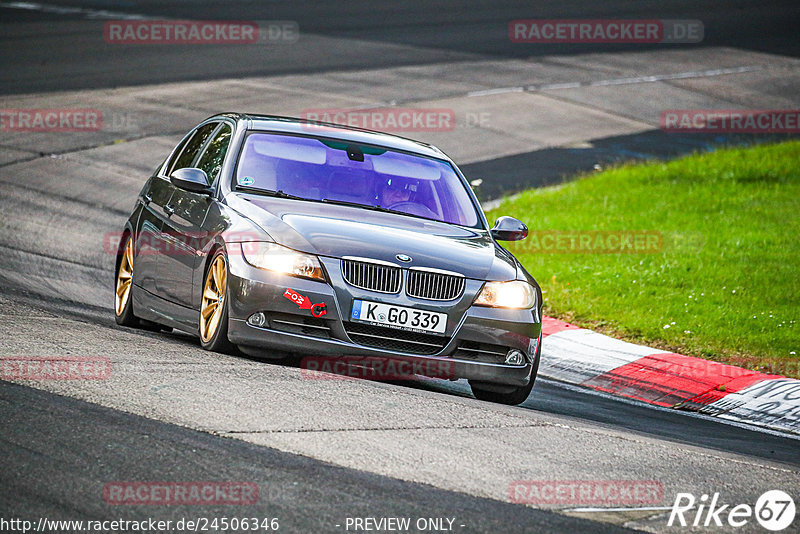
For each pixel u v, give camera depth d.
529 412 23.53
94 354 22.73
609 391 32.25
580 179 67.38
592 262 47.91
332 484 15.70
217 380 21.30
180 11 122.50
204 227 26.27
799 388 31.16
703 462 20.41
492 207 59.97
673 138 83.50
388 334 24.28
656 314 39.97
